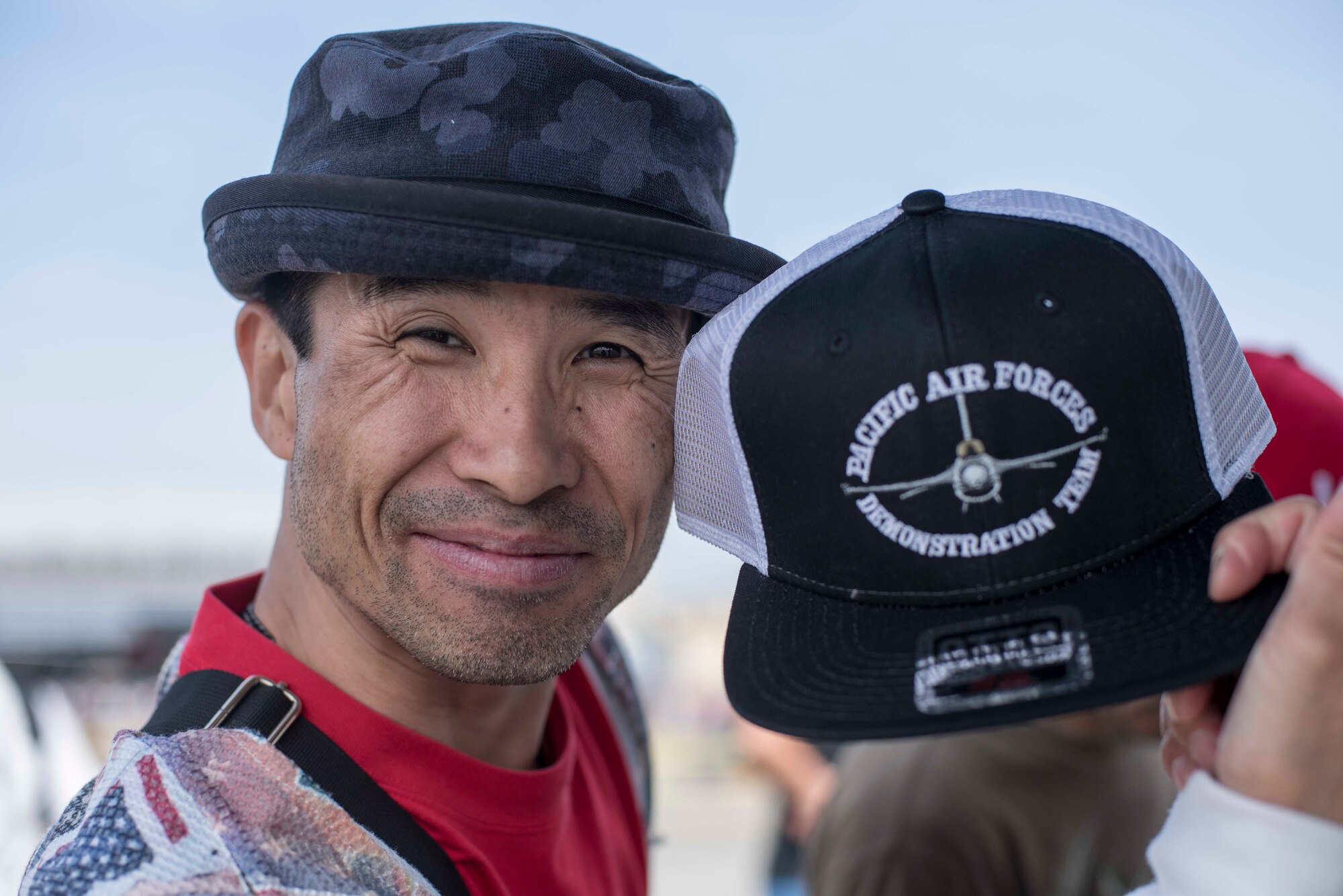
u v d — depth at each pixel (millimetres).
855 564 958
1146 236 941
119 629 8570
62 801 2283
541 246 944
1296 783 773
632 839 1508
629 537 1094
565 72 1028
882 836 1925
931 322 918
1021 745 1942
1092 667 851
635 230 978
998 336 910
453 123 1009
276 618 1177
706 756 10203
